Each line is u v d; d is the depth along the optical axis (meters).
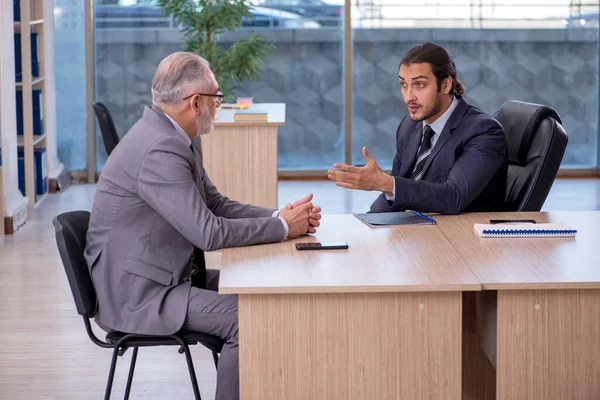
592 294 2.76
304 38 9.40
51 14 8.66
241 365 2.79
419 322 2.77
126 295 3.12
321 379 2.79
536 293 2.76
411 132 4.03
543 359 2.79
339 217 3.62
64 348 4.54
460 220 3.54
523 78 9.47
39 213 7.72
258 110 6.60
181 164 3.11
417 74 3.66
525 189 3.87
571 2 9.34
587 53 9.44
